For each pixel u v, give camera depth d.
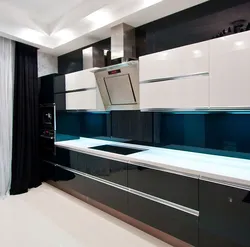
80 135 3.93
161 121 2.74
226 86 1.79
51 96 3.50
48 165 3.66
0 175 3.27
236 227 1.59
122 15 2.56
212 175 1.69
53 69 4.11
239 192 1.57
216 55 1.83
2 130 3.29
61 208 2.87
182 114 2.54
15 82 3.39
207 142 2.34
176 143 2.61
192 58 1.98
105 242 2.12
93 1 2.62
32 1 2.68
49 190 3.52
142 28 2.80
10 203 3.03
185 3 2.27
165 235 2.14
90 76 3.09
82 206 2.94
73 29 3.18
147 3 2.32
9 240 2.16
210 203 1.72
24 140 3.48
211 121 2.30
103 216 2.66
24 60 3.47
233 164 1.96
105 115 3.46
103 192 2.65
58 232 2.30
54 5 2.80
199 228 1.79
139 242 2.12
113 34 2.80
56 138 3.50
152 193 2.12
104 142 3.39
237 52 1.72
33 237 2.21
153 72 2.29
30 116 3.55
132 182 2.31
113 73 2.77
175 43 2.50
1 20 2.95
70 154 3.16
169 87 2.16
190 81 2.01
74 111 3.57
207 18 2.24
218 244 1.68
